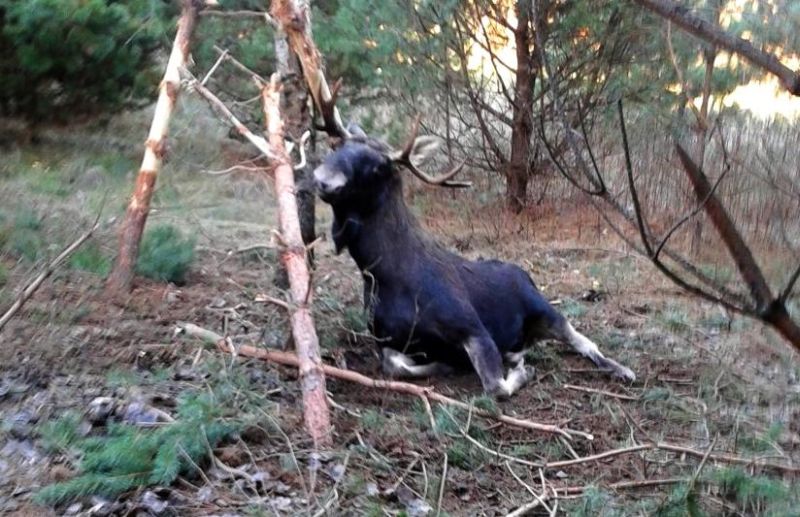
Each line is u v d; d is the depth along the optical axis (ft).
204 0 25.39
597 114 36.86
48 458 15.87
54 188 36.19
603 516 15.75
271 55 39.24
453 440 18.02
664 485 17.16
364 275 21.09
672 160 28.50
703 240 28.14
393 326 20.84
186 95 45.68
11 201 32.68
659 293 29.96
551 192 40.24
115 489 14.75
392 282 20.77
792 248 15.35
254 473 15.62
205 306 23.63
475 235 37.47
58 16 38.83
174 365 19.69
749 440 18.47
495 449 18.39
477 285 21.86
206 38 39.42
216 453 16.06
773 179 17.52
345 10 38.17
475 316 20.90
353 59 38.63
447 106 40.06
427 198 40.65
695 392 22.12
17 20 40.27
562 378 22.77
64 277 24.54
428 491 16.01
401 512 14.82
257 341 21.33
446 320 20.66
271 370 20.08
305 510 14.66
